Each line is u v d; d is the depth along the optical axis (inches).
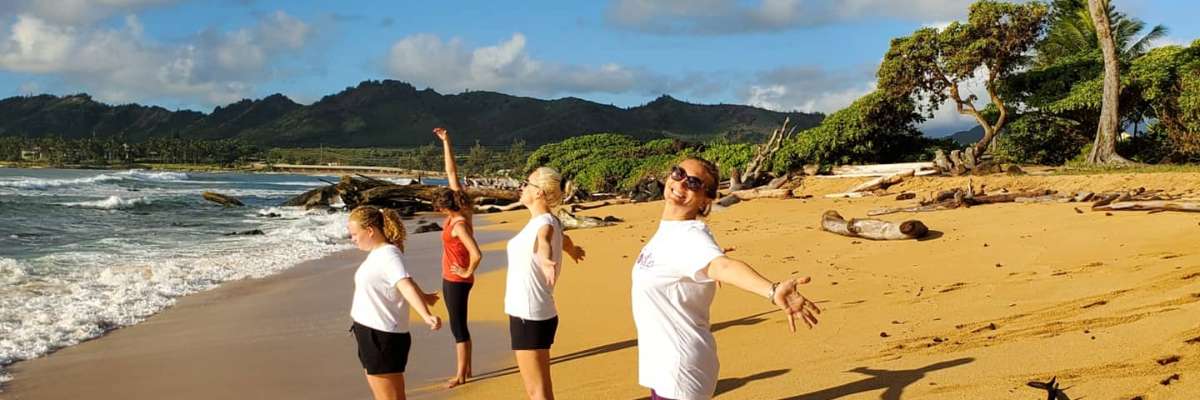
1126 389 161.9
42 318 323.3
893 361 203.0
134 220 965.8
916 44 985.5
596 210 945.5
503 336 293.4
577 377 223.8
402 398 172.2
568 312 325.7
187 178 3474.4
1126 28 1198.9
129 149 7637.8
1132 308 227.8
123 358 268.8
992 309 254.1
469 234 227.8
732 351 233.8
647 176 1347.2
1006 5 938.1
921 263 370.6
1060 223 422.0
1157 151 992.9
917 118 1052.5
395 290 168.6
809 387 188.5
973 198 571.8
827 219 494.3
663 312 119.6
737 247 476.7
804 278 102.0
